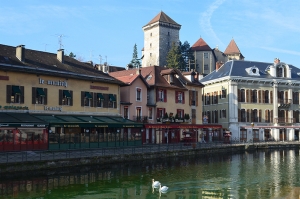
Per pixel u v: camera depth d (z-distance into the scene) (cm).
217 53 12000
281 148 6153
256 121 7125
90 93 4700
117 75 6378
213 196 2500
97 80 4738
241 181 3005
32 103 4084
